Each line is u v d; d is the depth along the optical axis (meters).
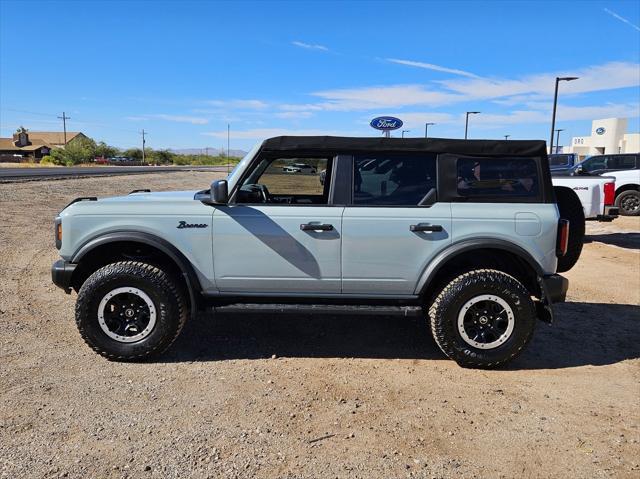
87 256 4.52
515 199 4.37
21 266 7.51
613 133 59.03
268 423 3.42
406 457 3.08
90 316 4.26
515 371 4.38
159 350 4.33
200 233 4.34
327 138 4.39
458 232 4.31
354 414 3.57
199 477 2.84
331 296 4.46
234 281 4.40
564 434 3.37
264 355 4.60
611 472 2.96
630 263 8.95
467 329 4.35
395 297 4.44
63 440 3.16
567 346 4.99
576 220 4.85
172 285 4.30
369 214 4.31
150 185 27.05
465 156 4.37
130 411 3.53
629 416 3.62
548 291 4.33
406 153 4.39
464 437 3.31
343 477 2.87
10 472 2.83
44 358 4.39
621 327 5.55
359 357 4.61
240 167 4.50
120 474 2.85
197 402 3.69
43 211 13.27
